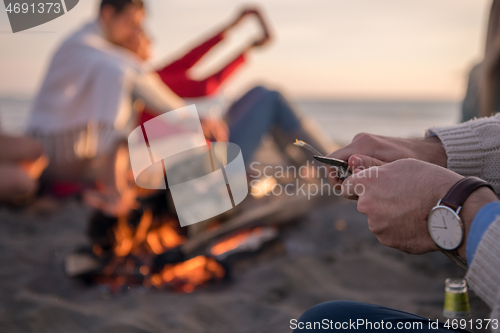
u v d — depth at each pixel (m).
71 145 2.72
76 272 2.12
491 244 0.52
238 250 2.34
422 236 0.63
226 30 3.27
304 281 2.14
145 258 2.18
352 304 0.68
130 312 1.83
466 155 0.80
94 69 2.52
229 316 1.81
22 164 3.08
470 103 2.49
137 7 2.79
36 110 2.83
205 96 3.09
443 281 2.08
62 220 3.08
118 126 2.41
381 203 0.66
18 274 2.22
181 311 1.85
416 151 0.83
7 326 1.66
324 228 3.06
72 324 1.71
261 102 2.92
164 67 3.13
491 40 2.08
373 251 2.54
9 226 2.94
